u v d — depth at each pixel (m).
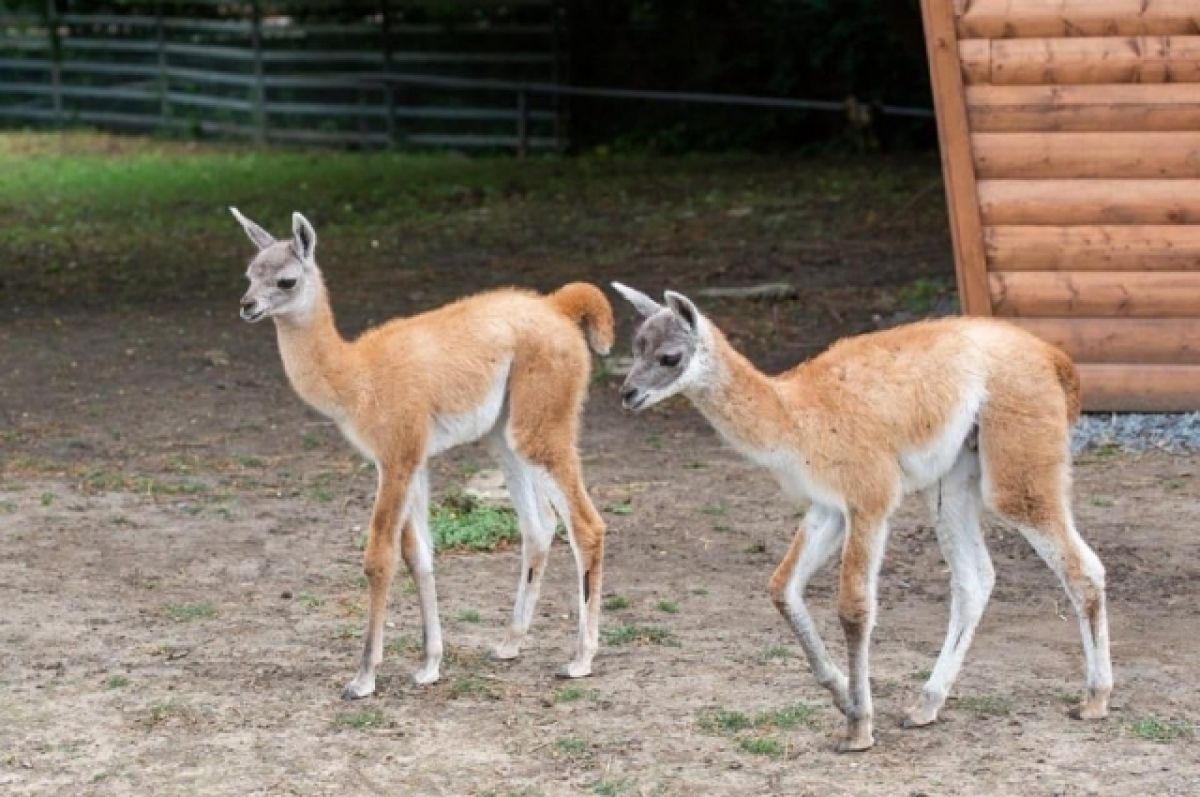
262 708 9.50
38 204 31.09
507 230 27.64
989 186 15.12
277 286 9.46
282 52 40.34
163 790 8.41
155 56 42.41
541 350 9.89
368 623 9.70
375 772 8.59
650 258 24.73
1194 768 8.38
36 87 43.31
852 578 8.64
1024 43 14.91
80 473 14.77
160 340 20.30
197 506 13.77
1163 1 14.73
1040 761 8.52
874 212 27.62
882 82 36.25
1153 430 14.97
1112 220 14.97
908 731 8.98
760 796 8.16
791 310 20.72
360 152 38.91
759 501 13.67
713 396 8.62
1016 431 8.73
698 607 11.20
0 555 12.46
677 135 37.44
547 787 8.34
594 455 15.18
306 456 15.35
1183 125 14.77
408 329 9.93
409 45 39.72
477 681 9.88
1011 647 10.31
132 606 11.36
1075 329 15.20
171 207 30.69
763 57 37.38
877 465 8.64
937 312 19.72
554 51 38.12
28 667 10.20
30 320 21.53
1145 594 11.23
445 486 14.17
